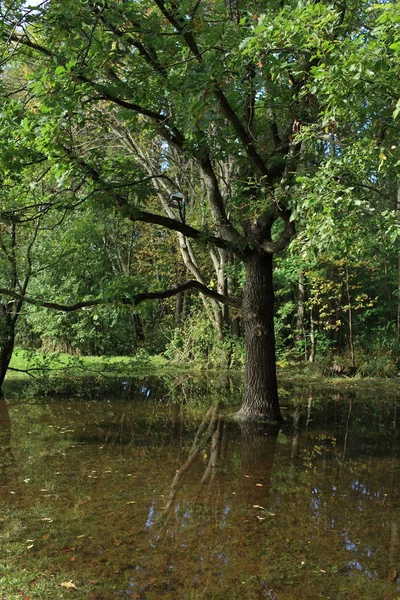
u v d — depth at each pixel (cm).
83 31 650
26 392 1360
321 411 1166
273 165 995
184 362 2133
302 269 1797
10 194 988
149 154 2142
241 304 1062
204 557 435
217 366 2012
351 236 643
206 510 545
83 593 371
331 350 2061
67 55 712
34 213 1138
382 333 2202
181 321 2412
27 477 642
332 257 1648
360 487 634
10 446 796
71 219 1339
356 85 541
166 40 814
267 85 860
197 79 681
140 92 875
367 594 382
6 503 550
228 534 484
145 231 2414
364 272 2423
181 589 382
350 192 588
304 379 1688
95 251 1476
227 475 673
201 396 1364
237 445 840
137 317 2577
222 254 1986
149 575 402
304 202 597
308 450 820
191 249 2050
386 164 618
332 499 588
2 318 1246
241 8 822
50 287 1348
